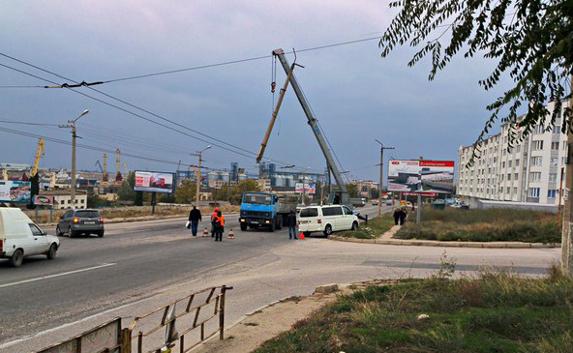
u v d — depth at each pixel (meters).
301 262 17.77
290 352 5.92
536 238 24.80
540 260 18.11
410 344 5.57
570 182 9.44
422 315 6.89
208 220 51.00
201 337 7.08
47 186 123.50
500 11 3.77
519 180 96.12
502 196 107.38
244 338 7.42
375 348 5.48
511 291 7.84
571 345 4.91
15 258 15.24
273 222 36.16
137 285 12.41
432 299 7.96
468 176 142.00
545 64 3.08
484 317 6.24
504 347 5.24
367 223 40.41
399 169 42.59
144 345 7.26
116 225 40.09
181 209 68.00
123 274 14.13
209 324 8.59
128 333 4.79
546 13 3.40
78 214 27.58
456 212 52.62
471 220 42.34
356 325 6.79
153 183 59.34
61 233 28.83
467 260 18.09
